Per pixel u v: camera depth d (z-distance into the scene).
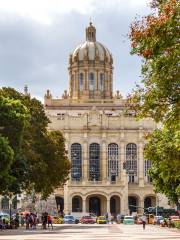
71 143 194.50
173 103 32.25
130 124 196.62
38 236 58.94
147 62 32.81
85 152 193.12
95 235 62.12
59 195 185.62
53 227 93.75
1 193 77.62
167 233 69.88
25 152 83.69
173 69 30.30
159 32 29.25
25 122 76.69
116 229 84.75
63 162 98.94
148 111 33.62
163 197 190.25
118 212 188.38
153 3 30.59
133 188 190.25
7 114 74.81
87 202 186.75
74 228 89.12
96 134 195.50
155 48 29.67
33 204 130.25
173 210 158.75
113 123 196.75
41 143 91.38
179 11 28.69
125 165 183.00
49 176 93.25
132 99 33.84
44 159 92.00
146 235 63.28
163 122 33.66
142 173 192.75
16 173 77.06
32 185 91.25
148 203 193.25
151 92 32.56
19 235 61.44
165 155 45.19
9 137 75.25
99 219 133.50
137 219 132.62
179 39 29.42
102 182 185.12
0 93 88.12
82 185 184.38
